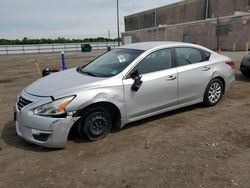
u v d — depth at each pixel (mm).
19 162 3715
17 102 4297
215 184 3080
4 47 40969
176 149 3965
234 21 26984
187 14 50719
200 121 5098
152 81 4715
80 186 3125
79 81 4312
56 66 17594
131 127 4863
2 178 3336
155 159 3686
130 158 3732
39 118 3809
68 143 4227
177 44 5332
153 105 4848
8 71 15250
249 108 5844
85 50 40969
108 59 5164
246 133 4488
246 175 3246
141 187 3064
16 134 4711
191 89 5398
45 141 3865
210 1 44406
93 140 4293
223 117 5297
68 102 3887
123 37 49344
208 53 5859
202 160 3623
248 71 8930
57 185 3154
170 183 3121
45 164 3639
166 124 4980
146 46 5133
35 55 35156
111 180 3219
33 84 4613
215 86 5938
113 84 4305
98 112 4230
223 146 4027
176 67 5152
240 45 26609
